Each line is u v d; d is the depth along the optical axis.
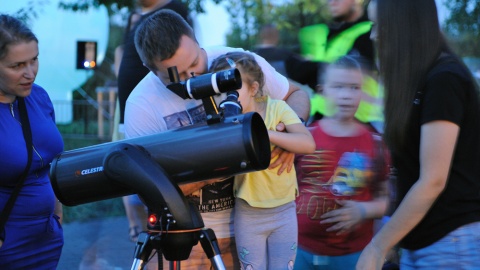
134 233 5.29
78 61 7.05
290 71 5.43
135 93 3.40
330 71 4.05
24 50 3.12
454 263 2.76
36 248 3.47
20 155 3.29
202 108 3.32
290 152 3.27
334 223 3.92
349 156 3.96
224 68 3.20
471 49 9.34
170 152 2.64
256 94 3.37
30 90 3.24
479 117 2.73
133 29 4.90
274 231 3.39
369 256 2.82
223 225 3.45
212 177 2.67
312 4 10.91
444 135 2.63
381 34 2.82
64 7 8.66
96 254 6.07
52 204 3.49
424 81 2.73
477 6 9.41
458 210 2.75
